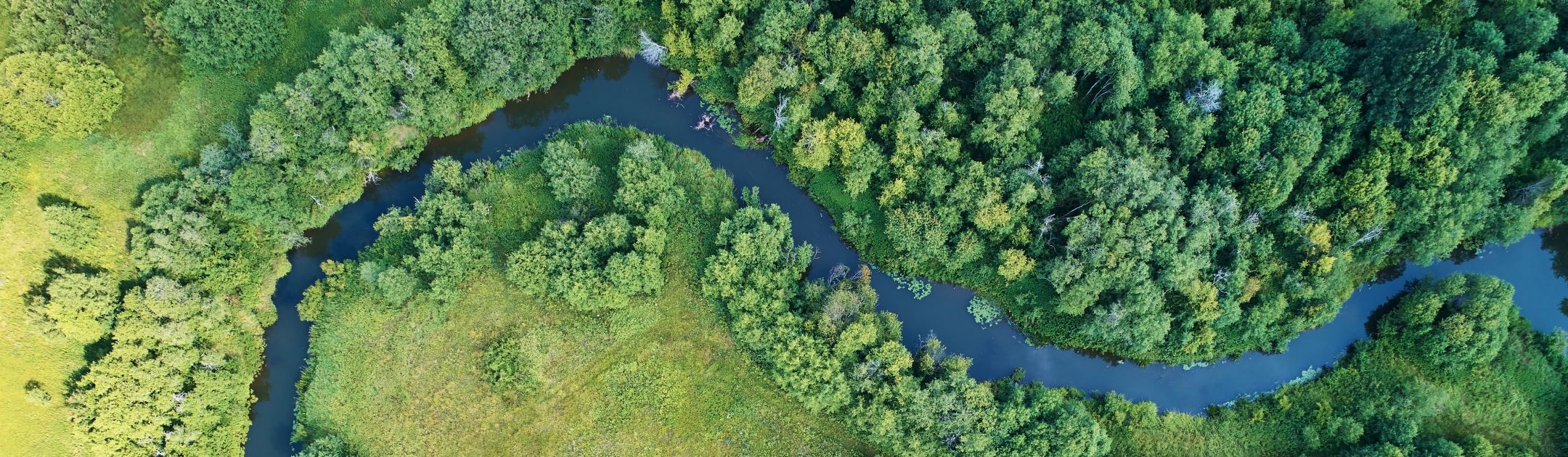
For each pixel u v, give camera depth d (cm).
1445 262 8144
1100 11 7581
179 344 7500
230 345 7806
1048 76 7662
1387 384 7794
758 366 7875
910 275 8106
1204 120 7394
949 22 7488
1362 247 7781
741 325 7619
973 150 7881
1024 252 7619
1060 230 7600
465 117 8200
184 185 7575
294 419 7831
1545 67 7006
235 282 7706
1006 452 7319
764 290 7669
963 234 7688
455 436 7738
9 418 7362
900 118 7538
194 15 7506
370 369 7800
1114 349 7988
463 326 7888
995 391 7894
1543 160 7594
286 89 7462
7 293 7462
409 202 8188
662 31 8369
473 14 7525
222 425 7688
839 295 7519
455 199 7812
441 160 7881
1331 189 7450
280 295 7988
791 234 8150
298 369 7906
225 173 7519
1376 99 7256
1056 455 7225
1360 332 8044
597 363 7881
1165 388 8031
